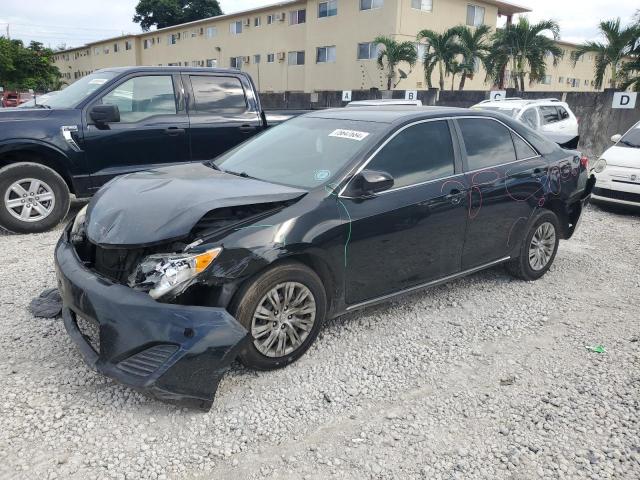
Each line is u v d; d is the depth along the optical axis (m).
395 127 4.14
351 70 30.73
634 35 21.45
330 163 3.95
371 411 3.22
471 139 4.66
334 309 3.82
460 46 25.72
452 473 2.73
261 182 3.89
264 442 2.92
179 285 3.04
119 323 2.98
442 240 4.34
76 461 2.71
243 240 3.24
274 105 25.69
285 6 34.88
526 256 5.21
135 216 3.32
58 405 3.12
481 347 4.04
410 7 28.11
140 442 2.87
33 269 5.24
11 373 3.41
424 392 3.43
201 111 7.41
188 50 44.56
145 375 2.91
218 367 2.98
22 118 6.27
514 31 25.05
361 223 3.75
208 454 2.80
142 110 7.00
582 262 6.18
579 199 5.71
